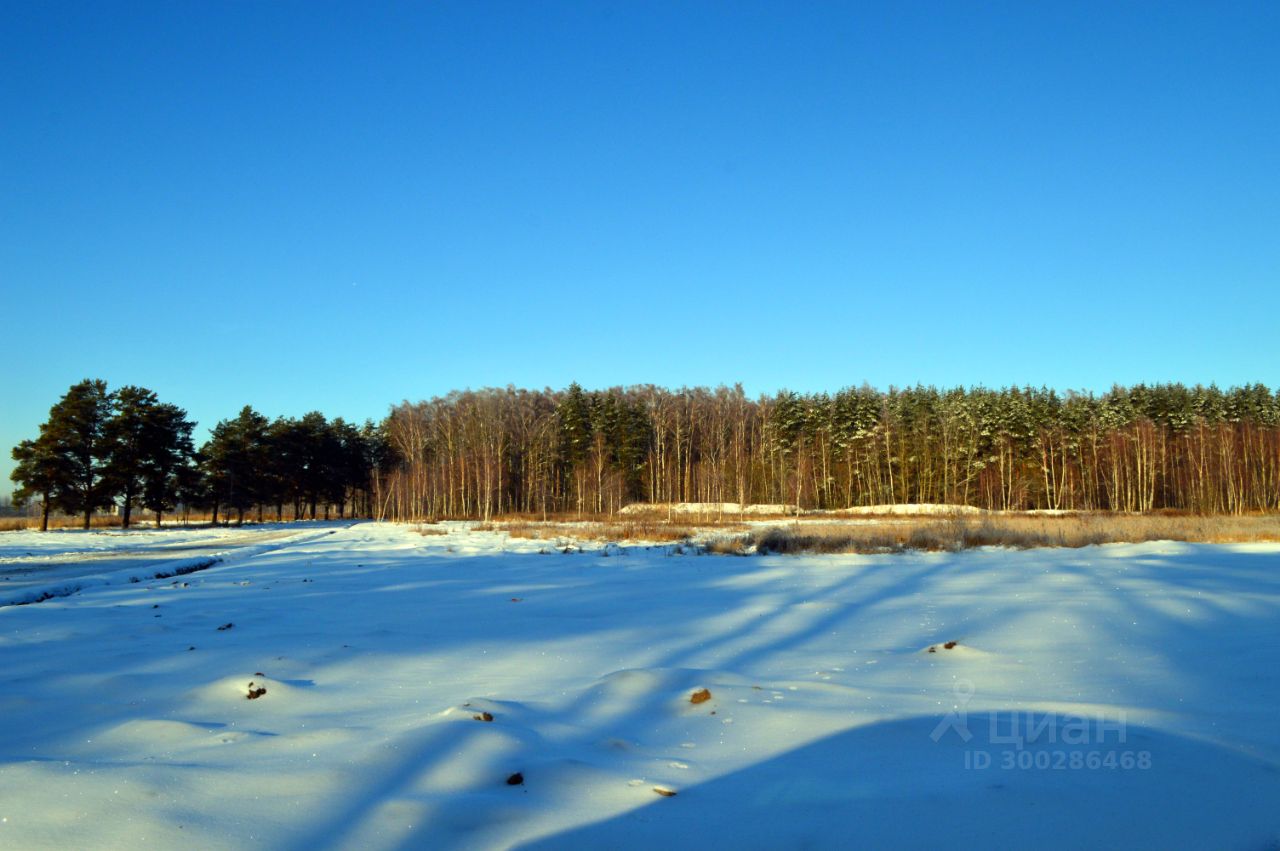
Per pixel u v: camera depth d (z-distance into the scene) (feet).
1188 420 229.66
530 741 16.65
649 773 15.12
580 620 35.06
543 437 239.30
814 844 11.93
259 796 13.34
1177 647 26.07
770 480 224.94
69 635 30.96
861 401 240.12
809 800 13.64
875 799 13.58
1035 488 215.92
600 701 20.31
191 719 18.79
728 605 39.45
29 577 62.39
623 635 31.01
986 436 221.66
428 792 13.71
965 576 49.83
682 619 35.09
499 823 12.64
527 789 14.12
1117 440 203.00
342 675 23.93
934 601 38.83
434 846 11.80
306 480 226.99
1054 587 41.93
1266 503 192.13
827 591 44.50
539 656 26.89
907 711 18.84
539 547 88.63
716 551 78.43
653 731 17.98
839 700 20.07
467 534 119.85
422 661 26.00
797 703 19.77
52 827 11.83
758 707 19.40
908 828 12.39
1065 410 230.89
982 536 83.10
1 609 39.37
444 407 274.36
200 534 139.85
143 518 250.16
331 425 250.16
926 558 65.31
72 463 161.99
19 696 20.74
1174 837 11.82
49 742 16.72
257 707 19.86
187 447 179.32
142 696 20.94
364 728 17.66
